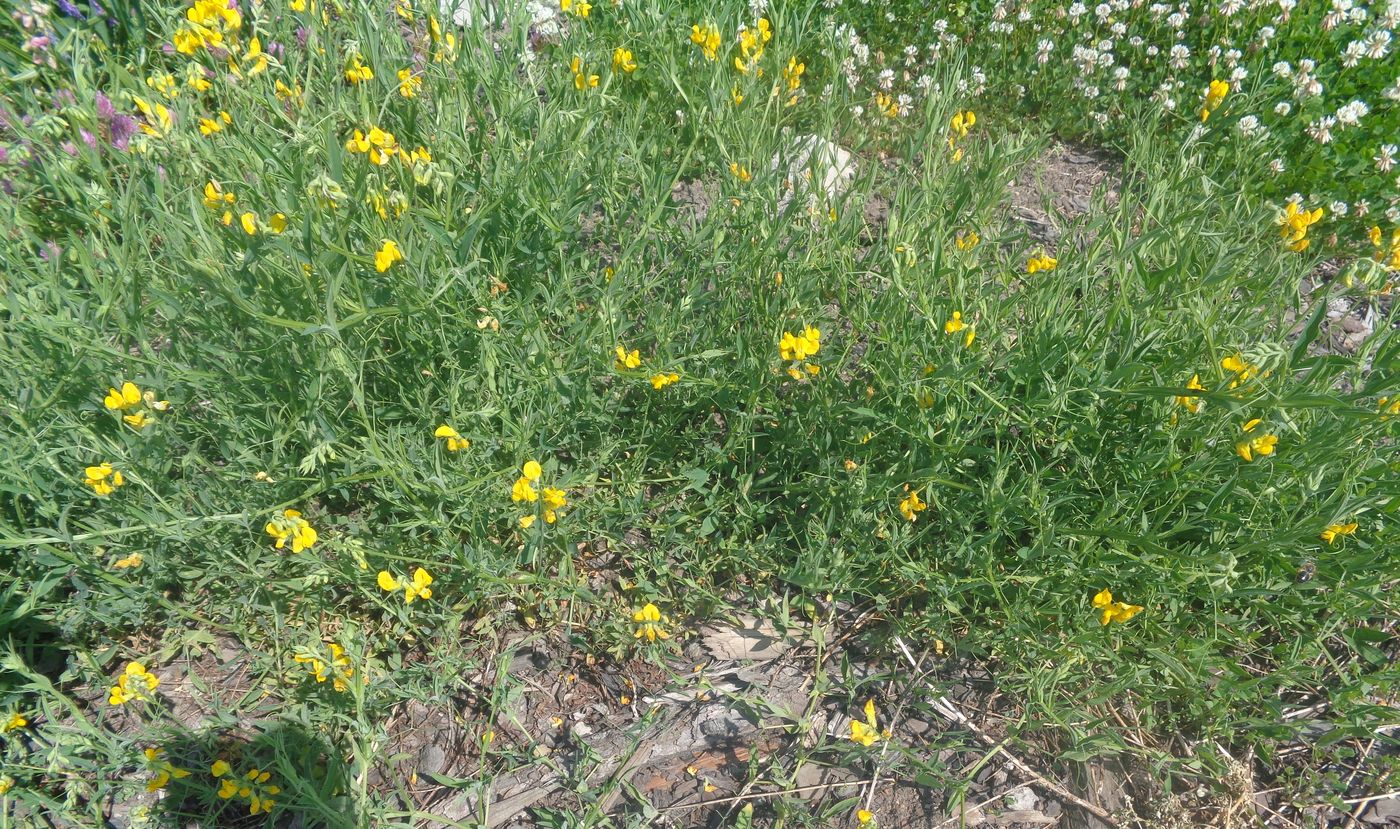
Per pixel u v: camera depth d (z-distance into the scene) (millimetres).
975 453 713
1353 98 1276
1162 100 1151
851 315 808
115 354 650
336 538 672
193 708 684
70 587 706
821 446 768
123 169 877
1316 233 1138
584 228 979
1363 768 656
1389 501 658
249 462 709
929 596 753
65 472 673
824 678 710
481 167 860
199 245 674
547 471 724
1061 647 667
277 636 701
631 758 681
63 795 640
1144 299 722
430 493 686
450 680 695
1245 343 736
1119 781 655
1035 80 1396
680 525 792
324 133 760
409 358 771
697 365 807
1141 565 668
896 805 652
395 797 654
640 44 1151
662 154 1046
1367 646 705
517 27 973
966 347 727
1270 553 673
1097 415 713
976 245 851
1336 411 602
